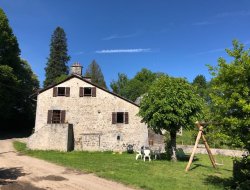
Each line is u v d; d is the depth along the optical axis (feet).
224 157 92.07
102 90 102.78
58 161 68.03
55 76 215.10
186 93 73.26
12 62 137.80
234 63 41.50
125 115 101.60
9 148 92.58
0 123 152.56
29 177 49.19
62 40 225.35
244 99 38.17
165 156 84.58
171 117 70.64
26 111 158.51
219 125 42.11
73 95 102.17
